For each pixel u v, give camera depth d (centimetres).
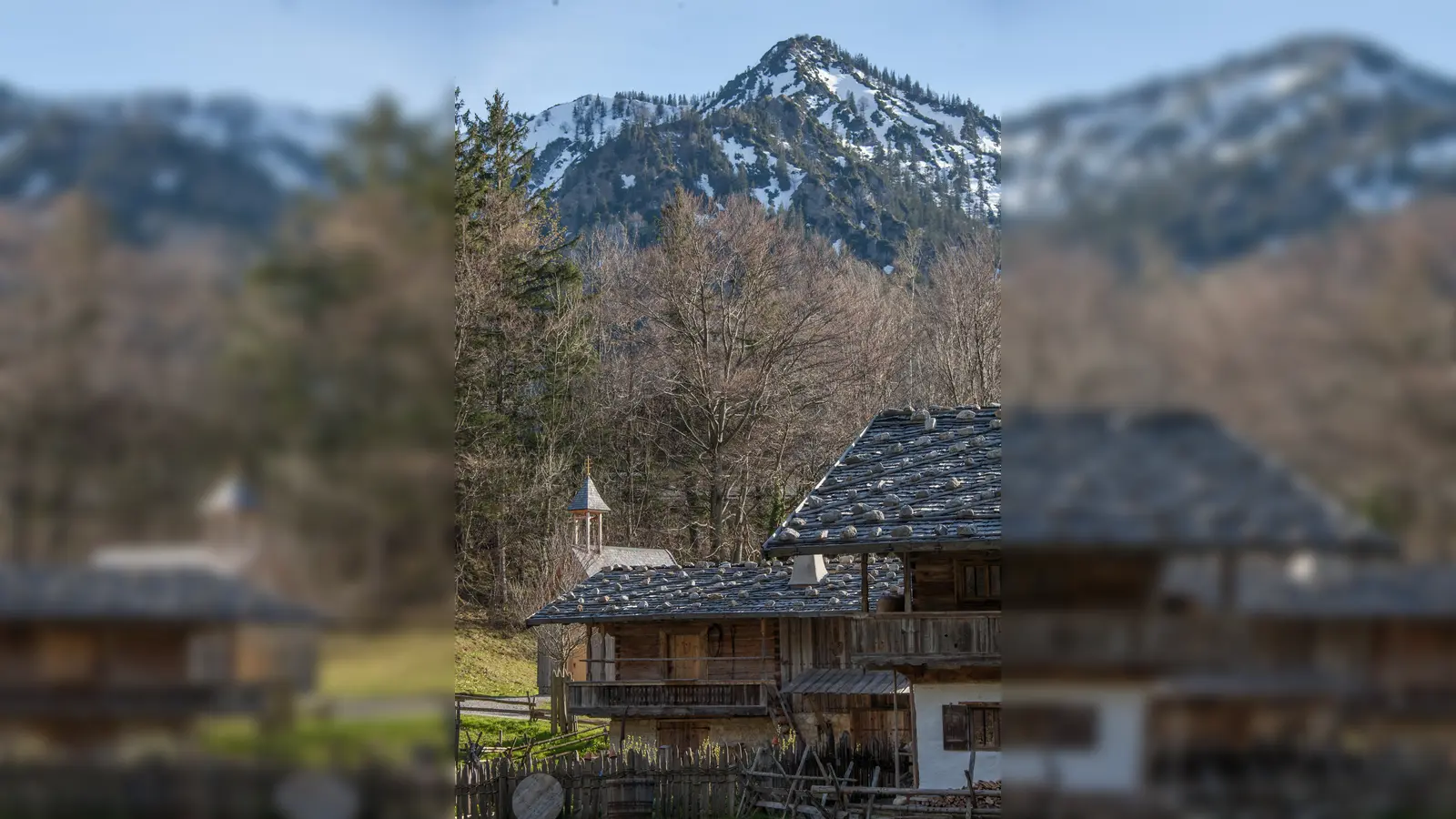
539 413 4222
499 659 3434
